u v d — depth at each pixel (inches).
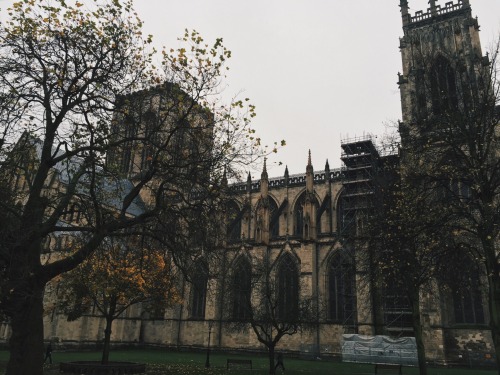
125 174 1311.5
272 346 1908.2
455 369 2236.7
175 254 1259.2
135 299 2020.2
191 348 3312.0
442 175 1421.0
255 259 3169.3
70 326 2940.5
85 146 1112.8
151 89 1198.9
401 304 2746.1
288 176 3870.6
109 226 1054.4
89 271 1819.6
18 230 957.8
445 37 3144.7
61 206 1053.8
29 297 923.4
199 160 1173.7
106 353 1847.9
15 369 922.1
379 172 2691.9
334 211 3540.8
